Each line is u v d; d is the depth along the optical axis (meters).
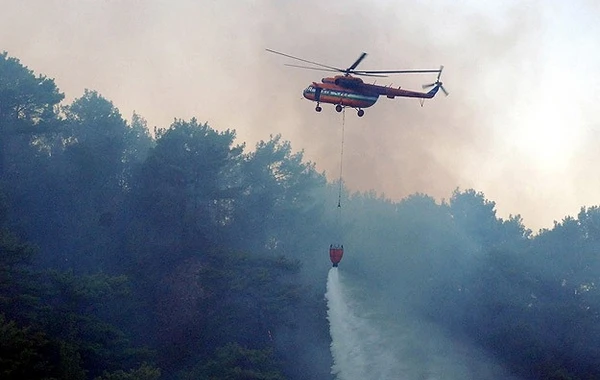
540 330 52.31
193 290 51.34
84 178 55.91
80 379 32.00
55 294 37.56
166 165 54.00
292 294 46.25
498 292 57.12
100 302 38.75
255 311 47.28
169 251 53.81
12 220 48.41
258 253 53.53
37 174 55.34
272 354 44.16
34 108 55.19
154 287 51.16
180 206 55.19
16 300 35.19
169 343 47.25
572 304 51.19
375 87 39.16
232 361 39.28
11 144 56.16
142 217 55.62
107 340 36.75
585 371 49.41
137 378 32.06
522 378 51.31
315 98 39.00
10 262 36.00
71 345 32.84
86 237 53.38
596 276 54.69
